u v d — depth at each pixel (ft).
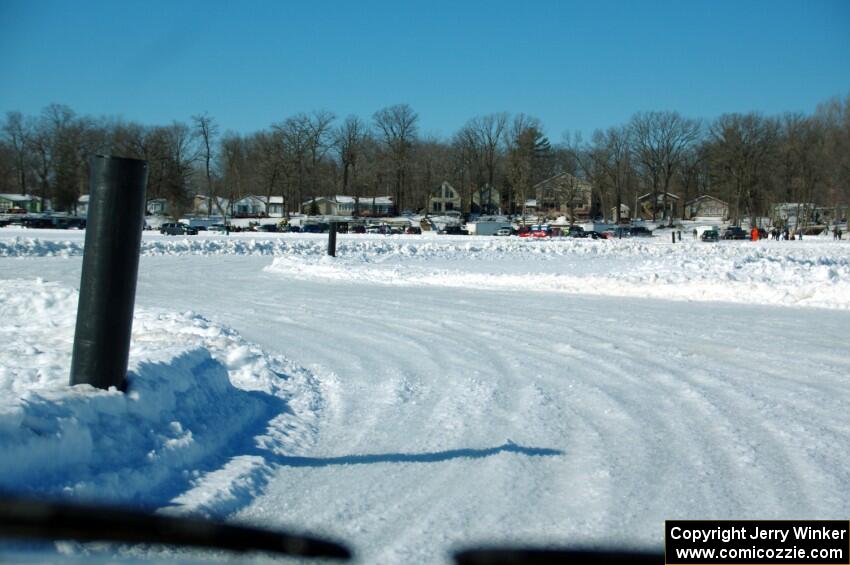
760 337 40.60
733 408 26.04
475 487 18.29
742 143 334.24
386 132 388.57
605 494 17.84
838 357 34.88
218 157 398.21
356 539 15.11
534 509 16.89
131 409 18.74
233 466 19.03
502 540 15.15
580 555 14.46
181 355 23.58
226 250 134.41
